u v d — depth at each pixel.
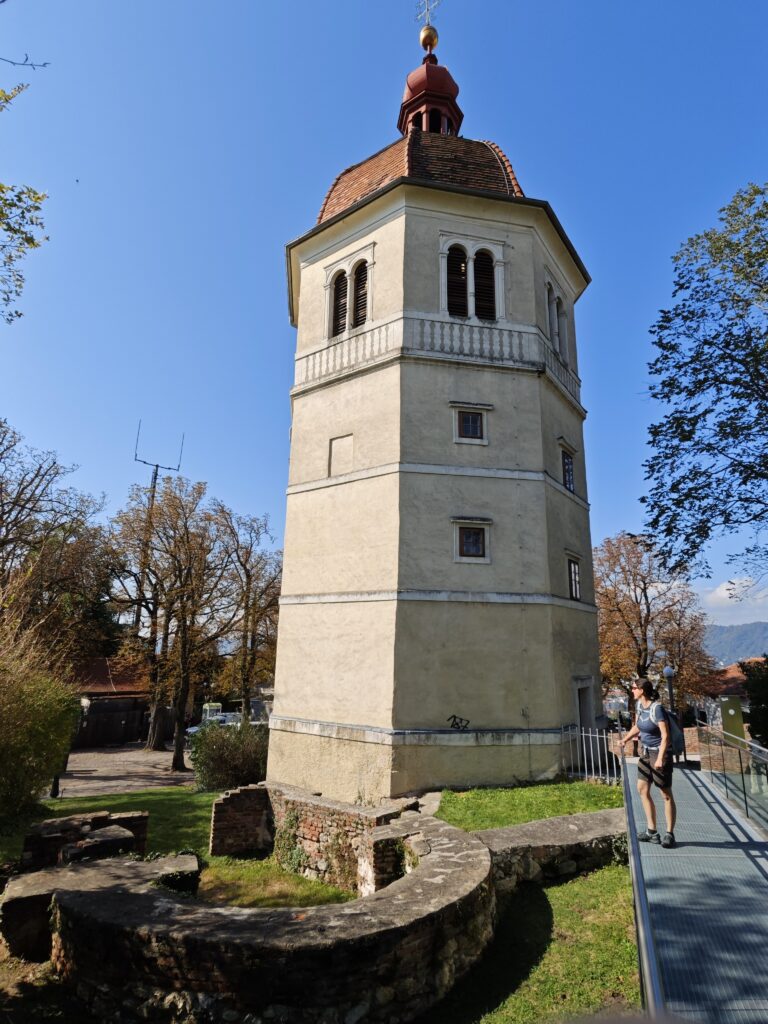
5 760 11.85
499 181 17.94
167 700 36.19
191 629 29.33
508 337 16.50
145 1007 5.96
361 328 16.77
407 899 6.80
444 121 21.48
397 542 14.44
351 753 13.99
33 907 7.47
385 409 15.60
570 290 20.34
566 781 13.44
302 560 16.38
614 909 7.72
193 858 8.97
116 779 25.73
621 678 37.94
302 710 15.30
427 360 15.67
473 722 13.79
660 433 20.33
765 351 18.28
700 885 6.30
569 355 19.28
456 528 14.87
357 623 14.72
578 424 19.34
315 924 6.20
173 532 31.22
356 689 14.33
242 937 5.96
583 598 17.42
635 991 5.97
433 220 16.75
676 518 20.08
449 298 16.62
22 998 6.58
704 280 19.98
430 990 6.21
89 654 36.84
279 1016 5.66
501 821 10.70
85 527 32.41
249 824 14.10
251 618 30.42
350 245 17.77
